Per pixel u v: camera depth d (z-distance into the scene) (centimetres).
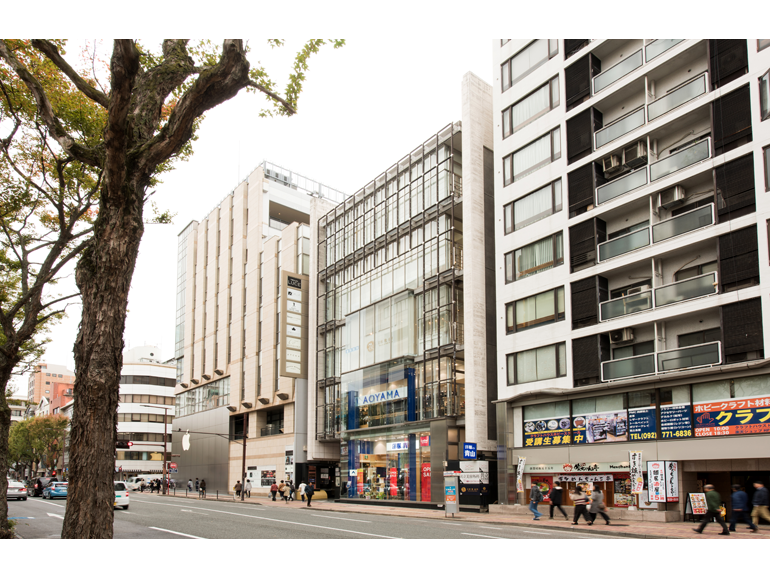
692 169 2183
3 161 1436
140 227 803
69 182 1421
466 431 3067
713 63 2181
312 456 4466
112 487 736
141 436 8825
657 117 2358
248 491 4525
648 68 2409
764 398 1905
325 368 4525
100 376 736
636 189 2394
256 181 5738
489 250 3294
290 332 4628
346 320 4272
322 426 4462
